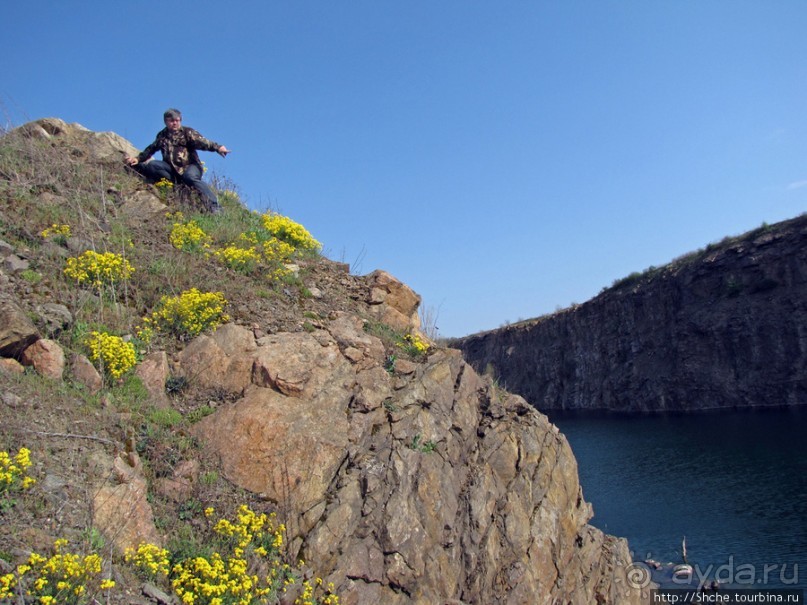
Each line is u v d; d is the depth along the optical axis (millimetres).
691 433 34844
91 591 3828
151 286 7270
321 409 6195
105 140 10031
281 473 5621
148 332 6613
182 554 4641
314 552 5375
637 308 51875
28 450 4395
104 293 6891
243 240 9070
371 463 6238
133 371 6113
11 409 4906
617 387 50312
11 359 5430
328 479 5805
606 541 10484
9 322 5488
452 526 6680
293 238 9953
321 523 5559
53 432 4871
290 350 6602
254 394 6137
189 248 8320
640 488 24000
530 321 66812
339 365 6770
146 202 9086
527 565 7234
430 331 10172
